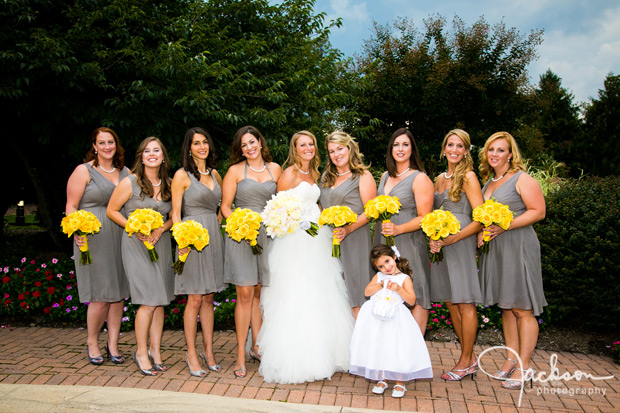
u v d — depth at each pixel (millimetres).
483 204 3424
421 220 3506
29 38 5418
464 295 3500
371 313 3365
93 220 3627
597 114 20922
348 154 3898
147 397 3180
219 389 3414
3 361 3996
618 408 3158
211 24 6582
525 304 3414
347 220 3520
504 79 11695
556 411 3094
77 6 5617
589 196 5023
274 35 7395
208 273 3711
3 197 9852
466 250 3580
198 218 3766
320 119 7094
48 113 6320
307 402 3199
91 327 3926
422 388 3459
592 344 4668
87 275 3818
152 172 3871
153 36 6250
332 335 3672
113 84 6184
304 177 4055
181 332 4965
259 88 6781
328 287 3787
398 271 3496
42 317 5426
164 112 5996
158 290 3676
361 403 3188
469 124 11672
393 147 3760
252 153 3873
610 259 4672
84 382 3525
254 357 4051
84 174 3875
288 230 3639
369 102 11641
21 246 9367
